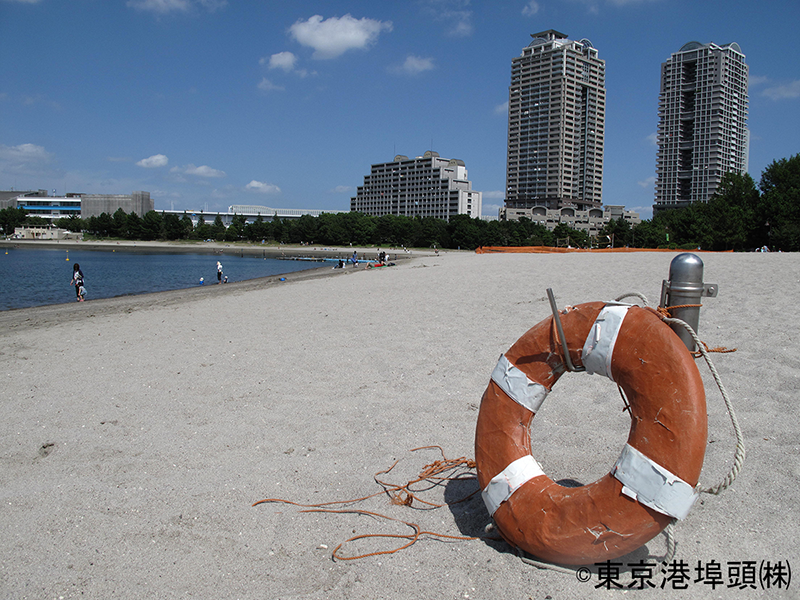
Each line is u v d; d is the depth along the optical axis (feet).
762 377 16.11
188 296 62.64
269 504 10.62
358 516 10.13
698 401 7.66
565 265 61.00
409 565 8.48
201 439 14.16
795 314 23.31
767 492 10.10
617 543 7.82
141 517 10.10
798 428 12.62
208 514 10.18
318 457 12.85
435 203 528.22
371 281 63.72
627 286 37.81
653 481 7.59
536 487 8.63
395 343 24.76
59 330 34.24
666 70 553.23
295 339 27.22
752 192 194.80
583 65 539.70
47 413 16.61
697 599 7.57
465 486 11.35
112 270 152.25
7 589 7.98
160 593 7.86
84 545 9.16
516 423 9.17
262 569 8.45
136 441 14.12
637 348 8.13
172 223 404.16
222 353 24.64
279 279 99.50
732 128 542.57
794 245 142.61
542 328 9.16
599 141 558.97
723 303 27.02
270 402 17.12
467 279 52.90
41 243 353.31
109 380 20.39
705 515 9.65
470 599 7.61
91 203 501.56
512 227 343.05
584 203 548.31
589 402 15.57
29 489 11.33
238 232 399.65
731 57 529.86
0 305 68.23
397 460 12.61
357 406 16.43
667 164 558.56
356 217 377.91
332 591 7.84
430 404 16.31
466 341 24.32
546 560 8.47
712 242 174.81
